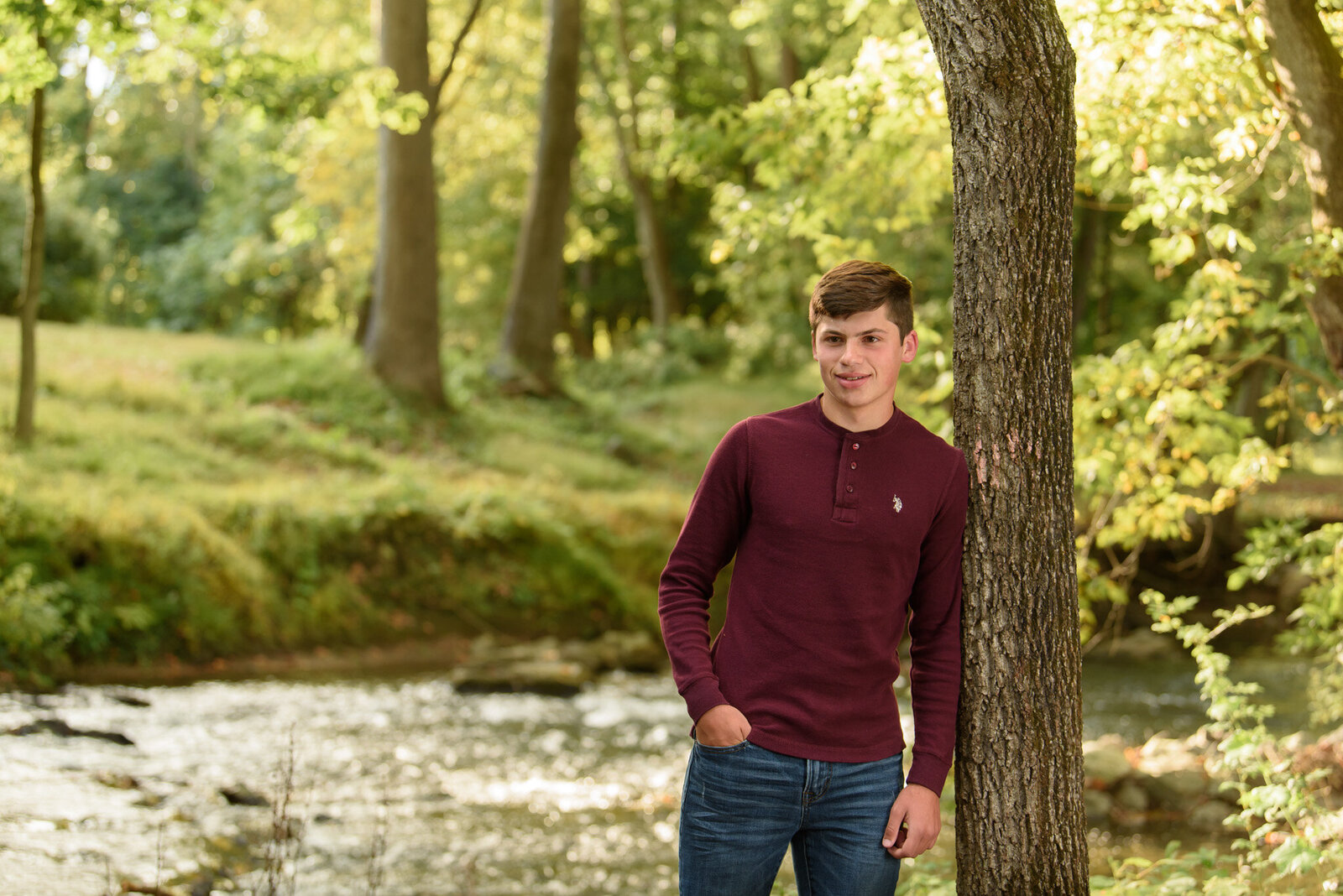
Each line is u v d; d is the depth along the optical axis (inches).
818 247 261.4
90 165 1480.1
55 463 473.7
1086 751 274.8
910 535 97.1
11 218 914.1
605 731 357.1
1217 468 224.1
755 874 97.7
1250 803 152.0
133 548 414.9
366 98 479.8
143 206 1482.5
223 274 1316.4
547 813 262.2
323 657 442.3
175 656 402.9
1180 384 223.0
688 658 96.7
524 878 216.8
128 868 188.9
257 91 462.9
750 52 1175.0
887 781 98.0
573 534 563.5
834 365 97.2
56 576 391.9
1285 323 211.0
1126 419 225.9
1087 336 729.0
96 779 242.1
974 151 103.3
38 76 363.3
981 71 101.8
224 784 257.0
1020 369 102.5
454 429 748.0
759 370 1110.4
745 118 259.8
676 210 1417.3
